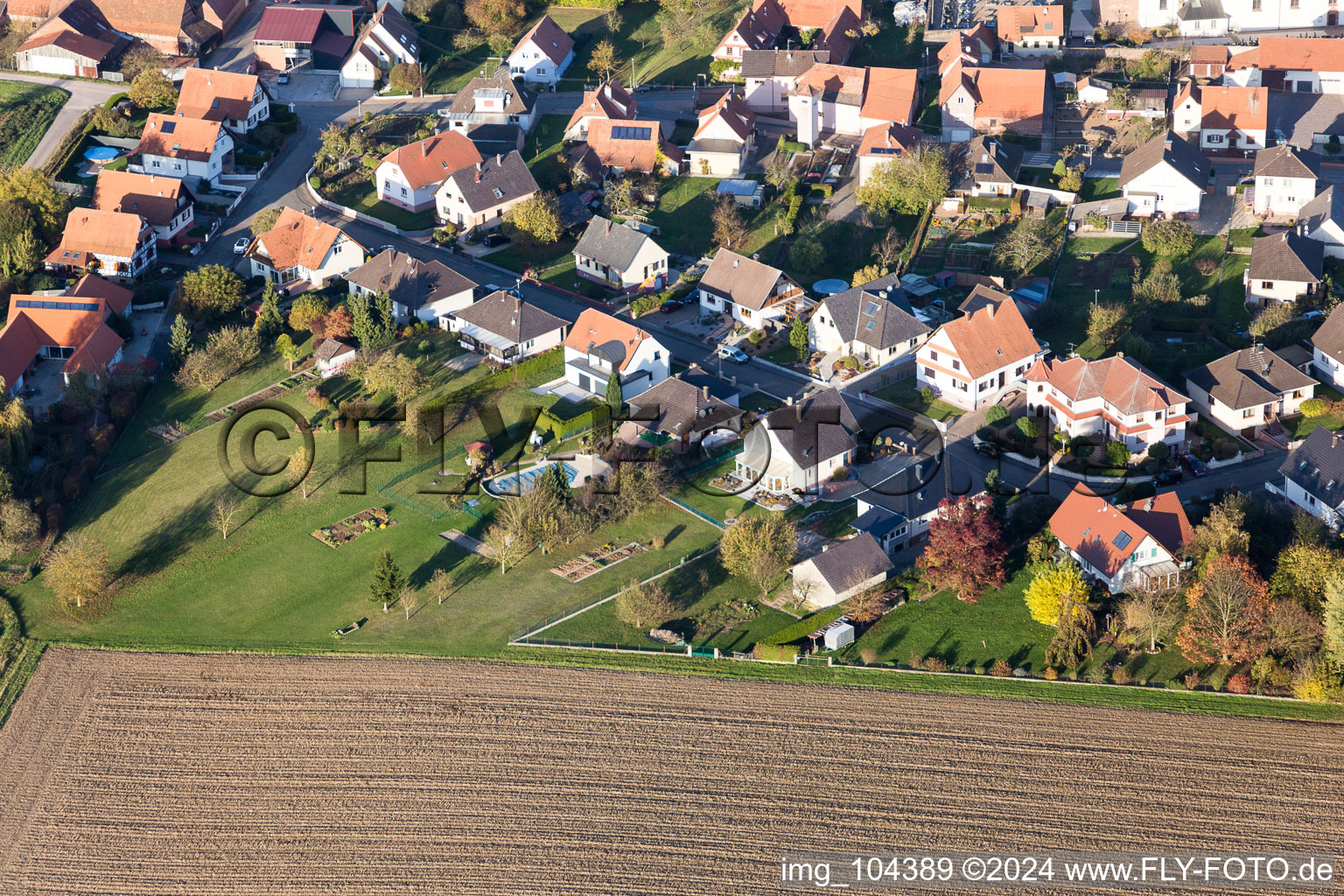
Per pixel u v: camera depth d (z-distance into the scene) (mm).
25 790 100188
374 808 97062
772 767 99250
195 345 152875
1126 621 108188
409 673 108812
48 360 152000
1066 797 96125
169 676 109812
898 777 98188
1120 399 129250
